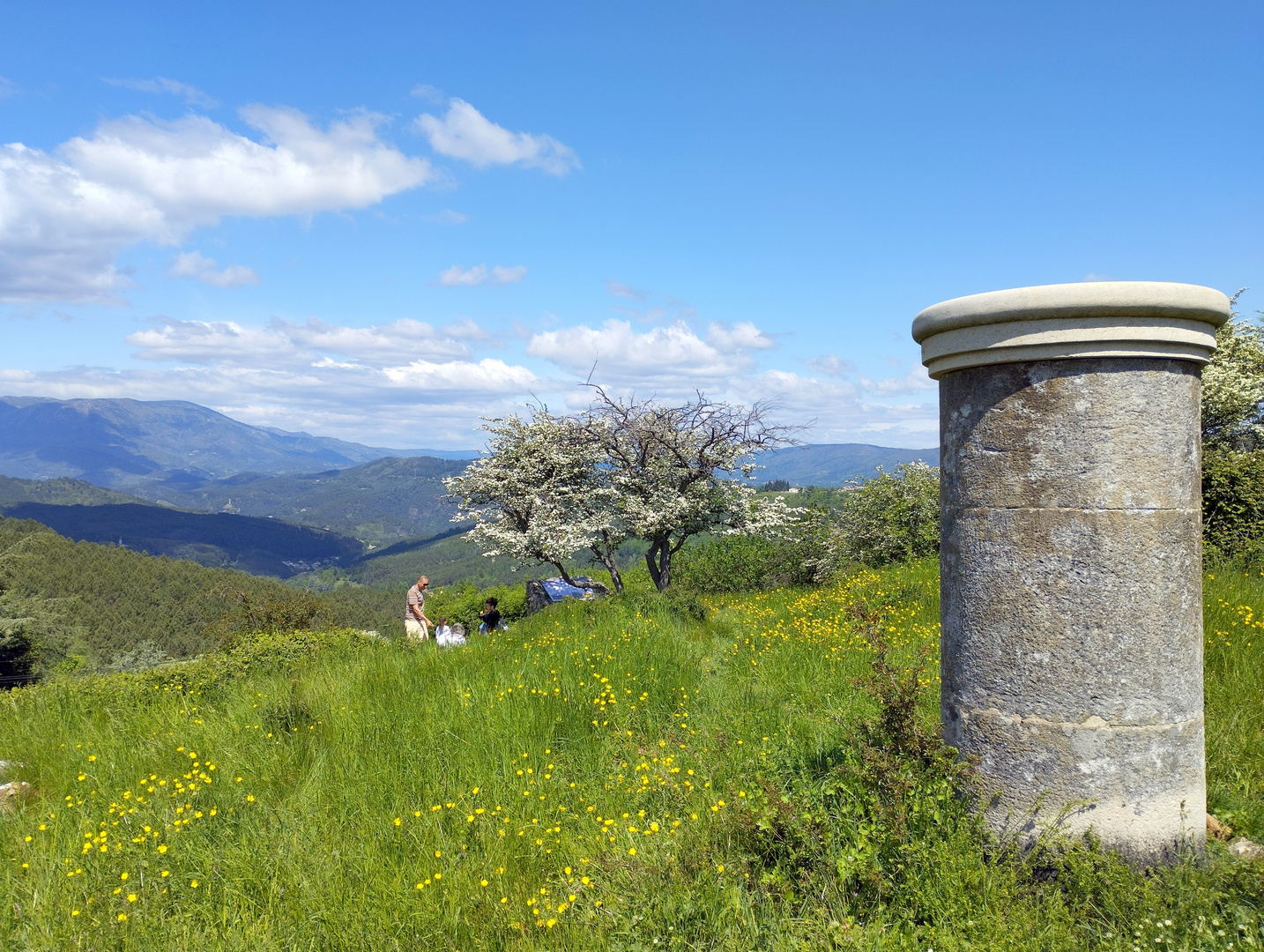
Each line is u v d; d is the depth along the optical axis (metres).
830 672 6.42
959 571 3.25
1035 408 3.02
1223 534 9.67
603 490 15.66
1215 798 3.57
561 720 5.55
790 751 4.40
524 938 3.02
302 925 3.16
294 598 16.53
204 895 3.45
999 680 3.08
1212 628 6.10
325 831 3.98
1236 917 2.62
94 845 3.86
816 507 17.23
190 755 5.36
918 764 3.25
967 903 2.67
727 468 15.10
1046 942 2.51
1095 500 2.94
